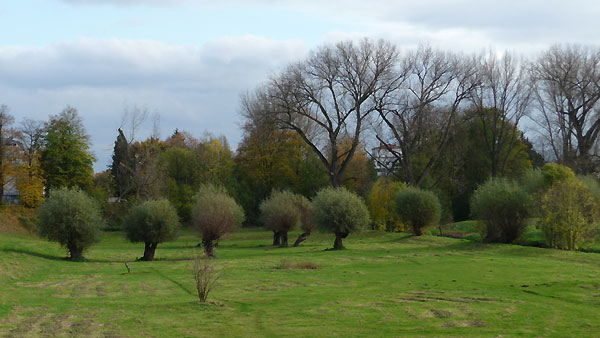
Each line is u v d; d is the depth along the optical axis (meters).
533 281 17.84
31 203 60.03
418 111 55.62
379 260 26.19
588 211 29.48
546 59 55.28
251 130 65.19
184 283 18.88
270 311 13.20
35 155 63.06
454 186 62.12
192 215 32.31
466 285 17.17
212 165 68.00
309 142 56.75
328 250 33.81
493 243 32.59
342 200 34.06
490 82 56.66
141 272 22.70
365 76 53.97
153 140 68.50
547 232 29.67
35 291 17.05
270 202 41.53
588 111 54.09
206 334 10.92
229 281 19.09
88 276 21.31
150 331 11.16
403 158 57.22
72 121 66.50
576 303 13.73
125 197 68.69
